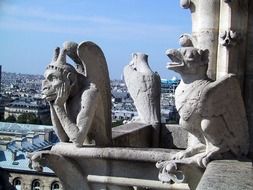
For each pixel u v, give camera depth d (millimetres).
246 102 6859
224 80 5621
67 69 6660
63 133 6824
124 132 7656
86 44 6699
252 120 6816
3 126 61250
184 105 5711
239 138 5840
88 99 6652
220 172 5008
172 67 5703
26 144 44438
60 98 6648
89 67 6750
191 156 5969
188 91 5695
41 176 39781
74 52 6797
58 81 6625
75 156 6688
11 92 141000
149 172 6457
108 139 6953
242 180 4672
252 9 6879
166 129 8727
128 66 8930
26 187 40031
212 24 6902
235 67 6793
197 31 7016
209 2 6906
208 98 5605
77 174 6777
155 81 8656
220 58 6855
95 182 6746
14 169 40812
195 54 5652
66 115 6684
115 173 6621
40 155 6758
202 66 5691
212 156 5754
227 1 6664
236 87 5719
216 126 5711
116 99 81938
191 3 7078
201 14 6965
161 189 6430
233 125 5777
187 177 5863
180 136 8672
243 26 6836
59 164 6789
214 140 5758
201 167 5805
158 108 8672
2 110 91875
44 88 6680
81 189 6820
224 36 6746
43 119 85625
